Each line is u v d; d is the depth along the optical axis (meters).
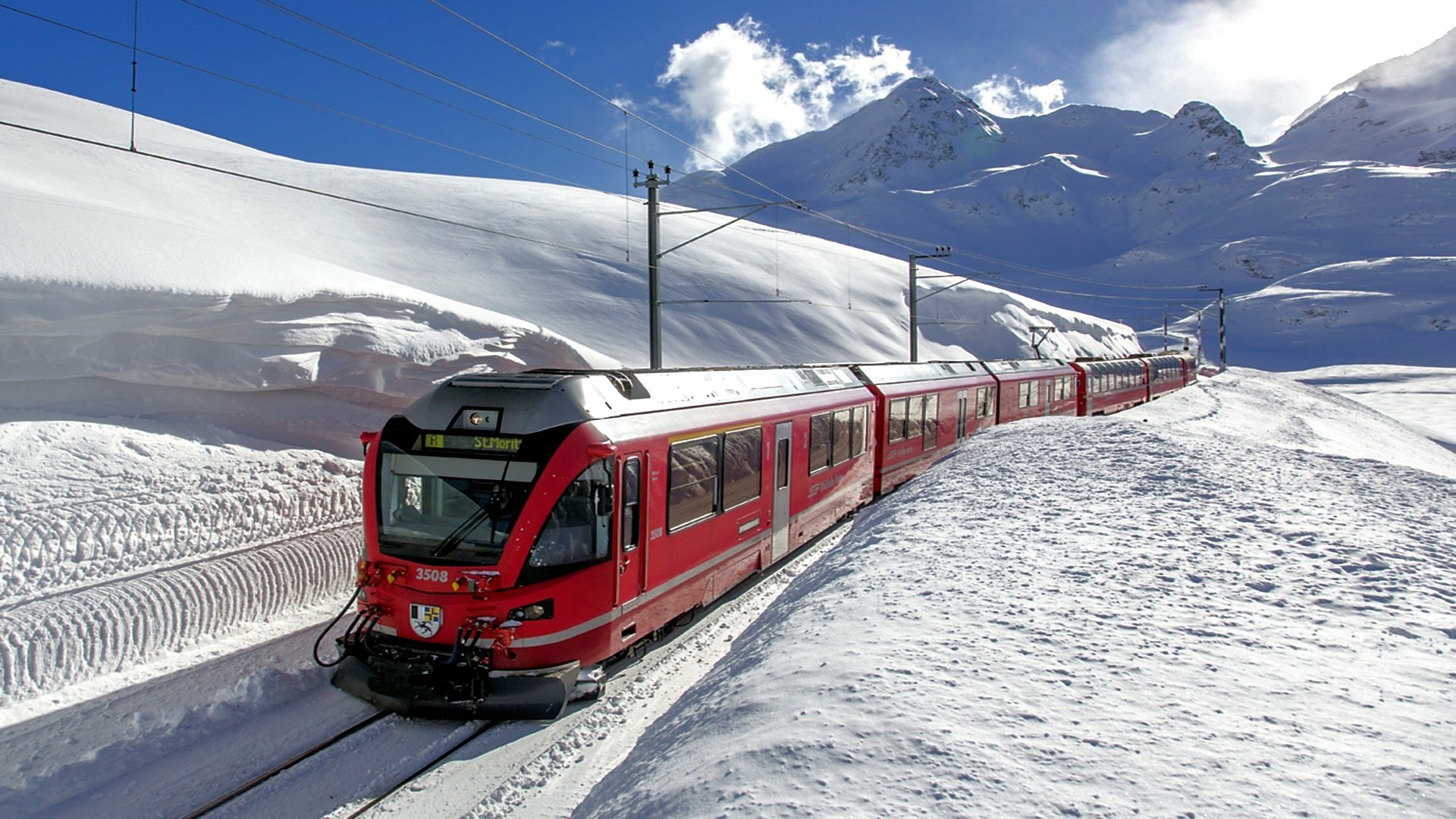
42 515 8.80
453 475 7.81
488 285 49.66
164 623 8.77
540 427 7.88
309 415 13.62
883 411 16.55
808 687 5.08
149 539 9.42
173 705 7.48
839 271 79.06
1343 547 8.06
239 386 12.60
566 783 6.36
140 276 11.66
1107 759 3.97
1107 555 8.09
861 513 14.36
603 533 7.97
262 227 44.78
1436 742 4.06
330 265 18.09
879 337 64.94
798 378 13.52
